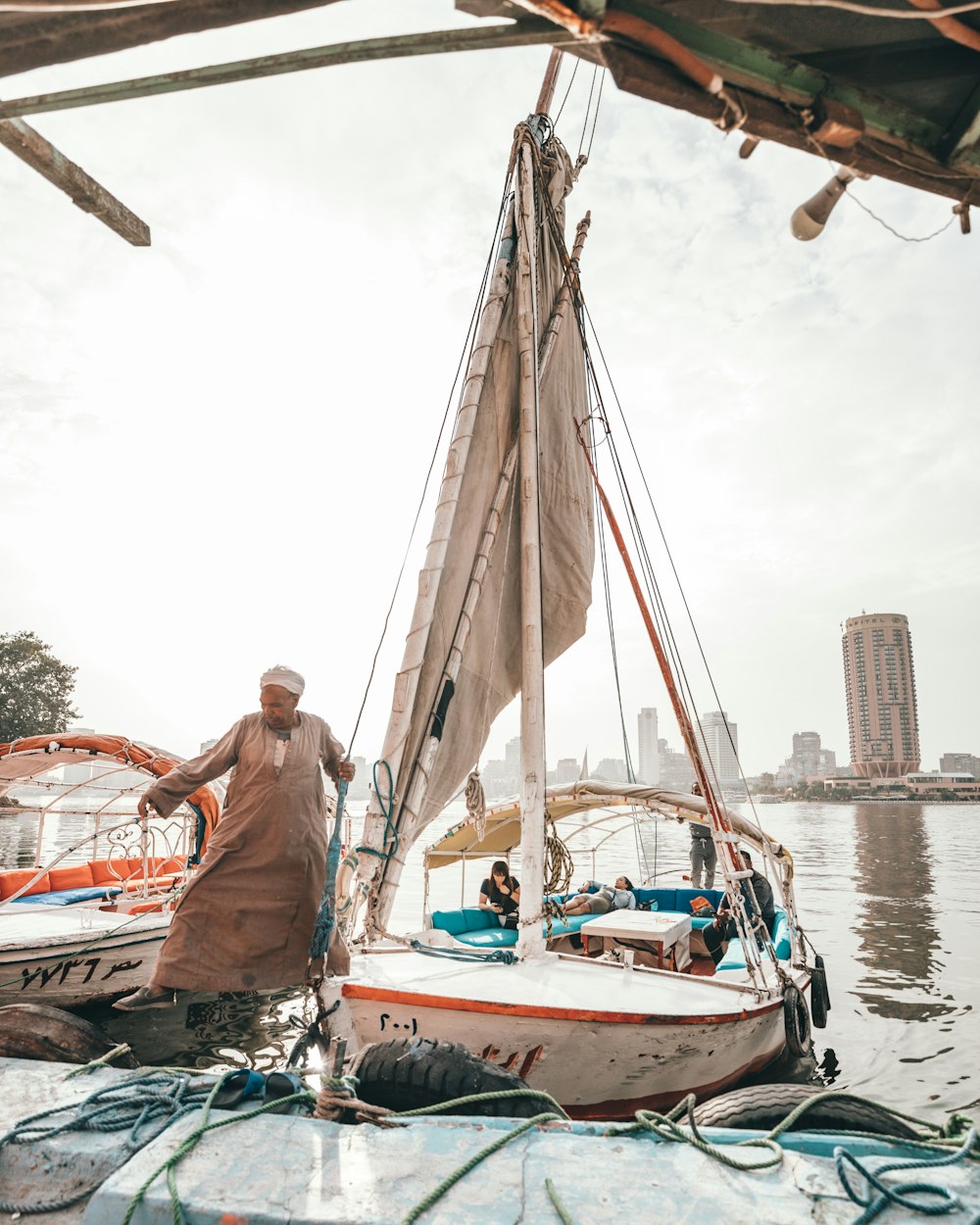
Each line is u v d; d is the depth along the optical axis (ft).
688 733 25.03
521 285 25.61
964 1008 34.19
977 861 125.49
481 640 24.82
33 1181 8.05
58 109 7.42
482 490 24.97
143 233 10.30
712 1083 20.12
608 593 33.01
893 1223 6.93
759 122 7.70
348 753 15.15
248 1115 8.81
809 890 81.25
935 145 8.21
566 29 6.89
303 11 6.69
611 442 30.68
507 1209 7.06
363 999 16.85
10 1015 11.54
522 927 21.08
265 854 13.37
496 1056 16.52
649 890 40.68
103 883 41.73
